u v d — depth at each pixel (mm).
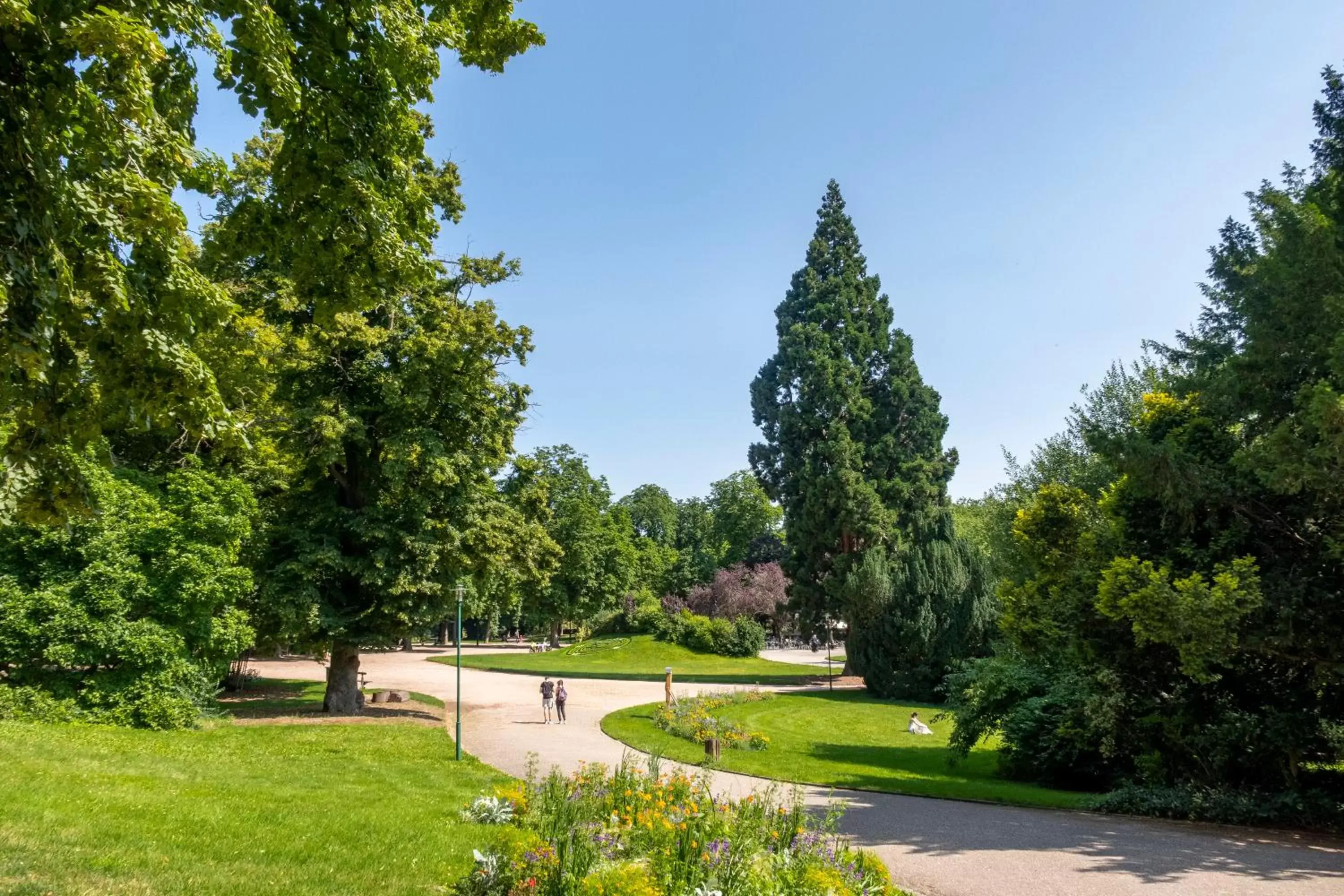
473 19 8891
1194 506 12688
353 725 21453
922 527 43219
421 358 22266
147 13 5844
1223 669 13914
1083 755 17641
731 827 7488
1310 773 14688
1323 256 11406
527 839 7199
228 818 9484
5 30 5254
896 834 11727
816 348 45500
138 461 22828
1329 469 10672
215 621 18688
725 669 51500
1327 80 13234
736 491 89812
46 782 10031
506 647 77500
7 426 6832
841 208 49719
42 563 16719
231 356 8031
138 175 5754
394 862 8219
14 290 5270
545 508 27656
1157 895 8602
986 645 35594
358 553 23328
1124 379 28500
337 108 7859
